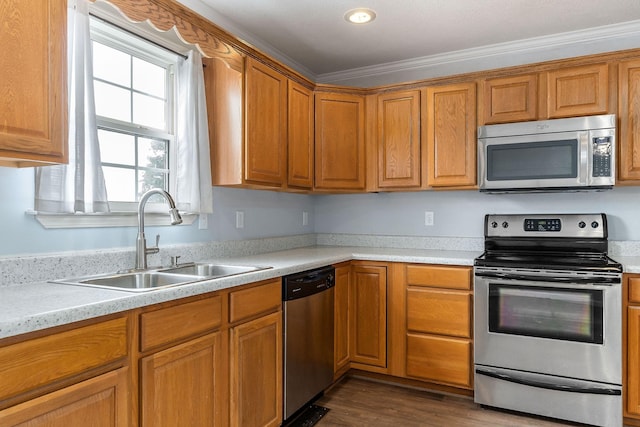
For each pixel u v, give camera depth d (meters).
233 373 1.84
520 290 2.44
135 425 1.41
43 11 1.32
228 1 2.45
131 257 2.01
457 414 2.45
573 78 2.58
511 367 2.46
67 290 1.47
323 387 2.57
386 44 3.08
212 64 2.48
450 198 3.27
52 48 1.35
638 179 2.45
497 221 2.97
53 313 1.15
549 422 2.36
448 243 3.25
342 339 2.83
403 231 3.45
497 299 2.49
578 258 2.64
